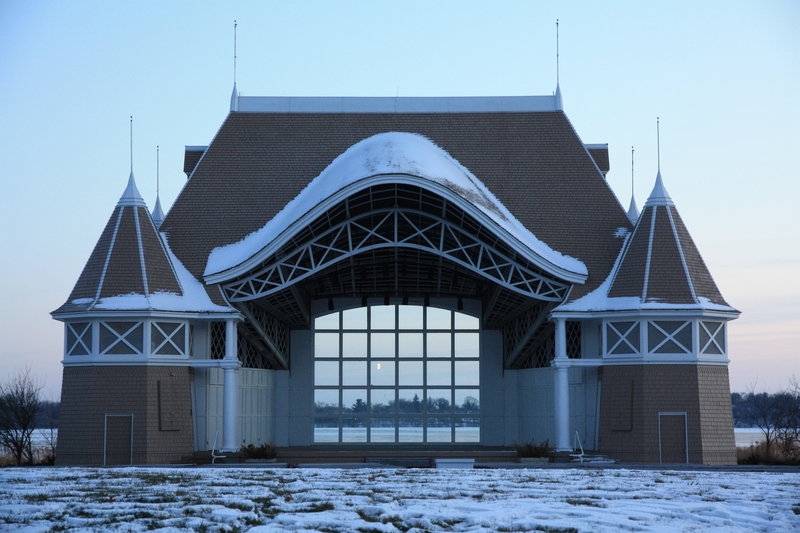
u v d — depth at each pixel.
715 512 21.33
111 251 43.00
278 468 34.34
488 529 19.25
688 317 41.75
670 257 42.78
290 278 43.47
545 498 23.66
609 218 47.41
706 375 41.81
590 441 42.88
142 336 41.72
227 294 44.34
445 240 46.75
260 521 20.02
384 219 43.72
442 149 50.19
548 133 50.50
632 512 21.20
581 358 43.06
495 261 46.38
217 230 47.28
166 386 41.97
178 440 41.91
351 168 43.56
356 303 56.56
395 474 30.70
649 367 41.53
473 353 56.19
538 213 47.53
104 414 41.22
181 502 22.30
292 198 48.50
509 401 55.28
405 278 54.22
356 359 56.12
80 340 41.97
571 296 43.50
